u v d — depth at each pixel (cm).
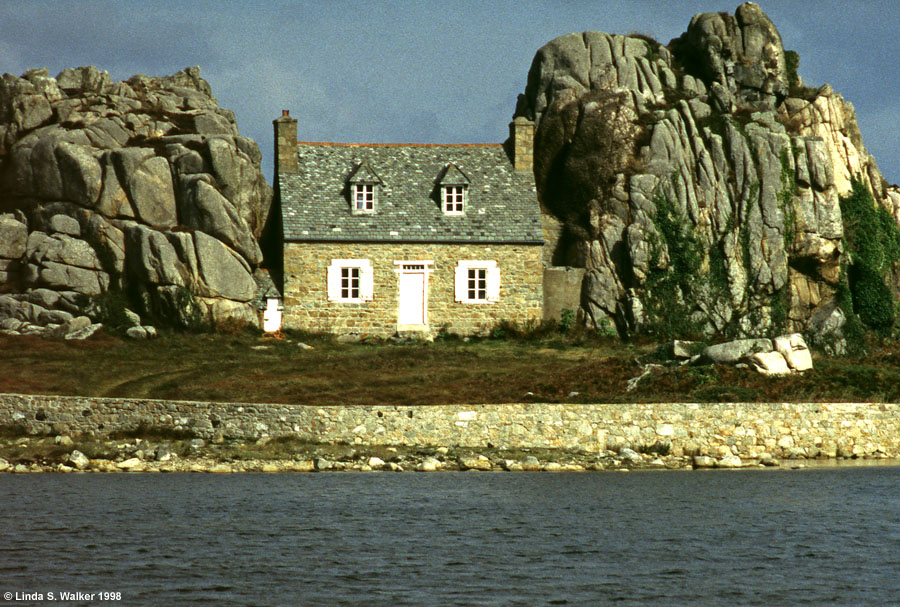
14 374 18075
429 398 17212
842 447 16462
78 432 16012
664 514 12244
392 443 15875
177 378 18288
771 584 9562
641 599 9138
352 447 15675
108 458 15088
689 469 15400
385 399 17212
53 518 11638
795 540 11100
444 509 12419
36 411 16075
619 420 16125
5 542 10625
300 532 11244
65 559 10094
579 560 10312
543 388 17638
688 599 9138
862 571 9981
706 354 18375
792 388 17288
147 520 11650
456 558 10325
